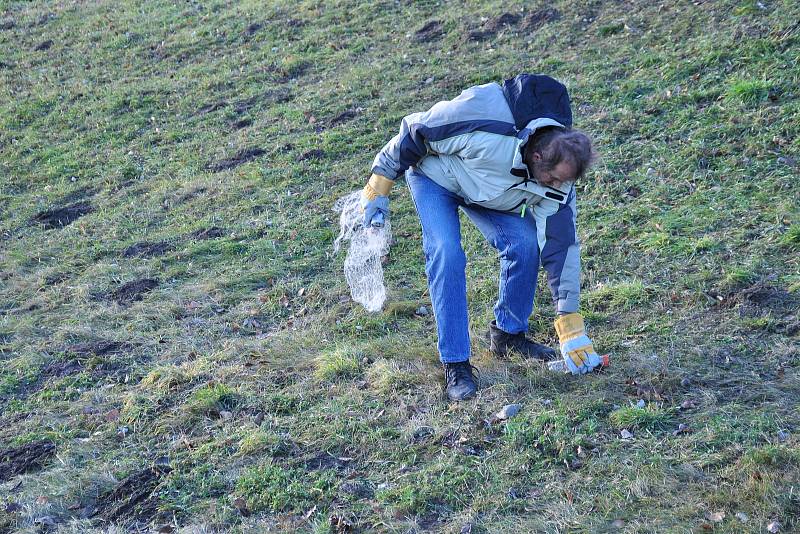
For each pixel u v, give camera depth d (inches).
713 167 232.8
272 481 142.0
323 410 161.6
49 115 394.9
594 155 137.6
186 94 387.2
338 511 134.3
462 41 363.9
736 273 183.2
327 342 190.7
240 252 246.4
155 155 335.9
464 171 149.4
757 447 134.0
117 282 239.3
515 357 169.0
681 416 145.9
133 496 143.6
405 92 335.0
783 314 170.6
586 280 197.9
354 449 149.3
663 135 254.1
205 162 319.3
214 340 200.1
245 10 471.2
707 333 169.0
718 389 151.9
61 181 329.7
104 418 169.8
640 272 195.5
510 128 140.8
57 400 180.9
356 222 178.2
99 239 272.4
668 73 286.4
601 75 300.4
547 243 151.2
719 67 281.0
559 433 144.0
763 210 208.1
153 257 252.2
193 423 163.6
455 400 157.5
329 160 297.9
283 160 304.0
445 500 134.3
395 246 233.9
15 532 137.0
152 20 493.7
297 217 261.7
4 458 159.5
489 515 129.7
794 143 231.8
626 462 136.0
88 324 213.8
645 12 334.0
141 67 433.4
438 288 155.2
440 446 146.8
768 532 117.6
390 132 307.7
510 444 143.6
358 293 190.5
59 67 453.7
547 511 128.6
